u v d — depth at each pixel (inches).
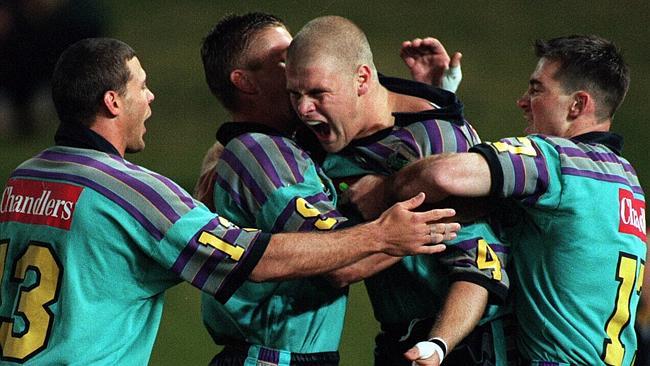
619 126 1972.2
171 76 2166.6
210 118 2030.0
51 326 716.0
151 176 726.5
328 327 778.2
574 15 2375.7
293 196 749.9
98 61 743.1
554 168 740.7
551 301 752.3
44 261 721.6
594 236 745.6
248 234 715.4
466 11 2384.4
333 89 740.7
